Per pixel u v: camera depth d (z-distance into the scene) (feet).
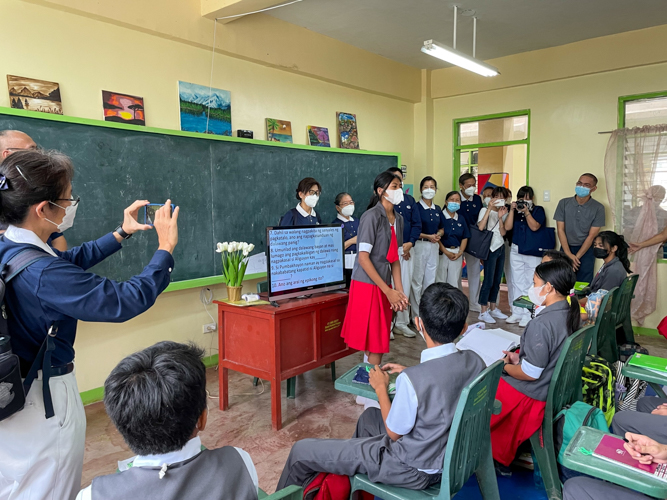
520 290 16.87
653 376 5.70
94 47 9.95
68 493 3.95
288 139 14.24
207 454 2.87
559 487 6.07
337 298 9.88
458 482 4.67
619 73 15.83
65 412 3.86
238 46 12.51
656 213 15.23
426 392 4.55
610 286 10.60
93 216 9.62
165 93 11.24
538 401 6.40
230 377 11.50
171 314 11.45
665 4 13.09
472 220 17.62
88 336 9.95
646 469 3.84
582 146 16.71
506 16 13.79
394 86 18.12
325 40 15.11
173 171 10.95
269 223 13.26
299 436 8.48
